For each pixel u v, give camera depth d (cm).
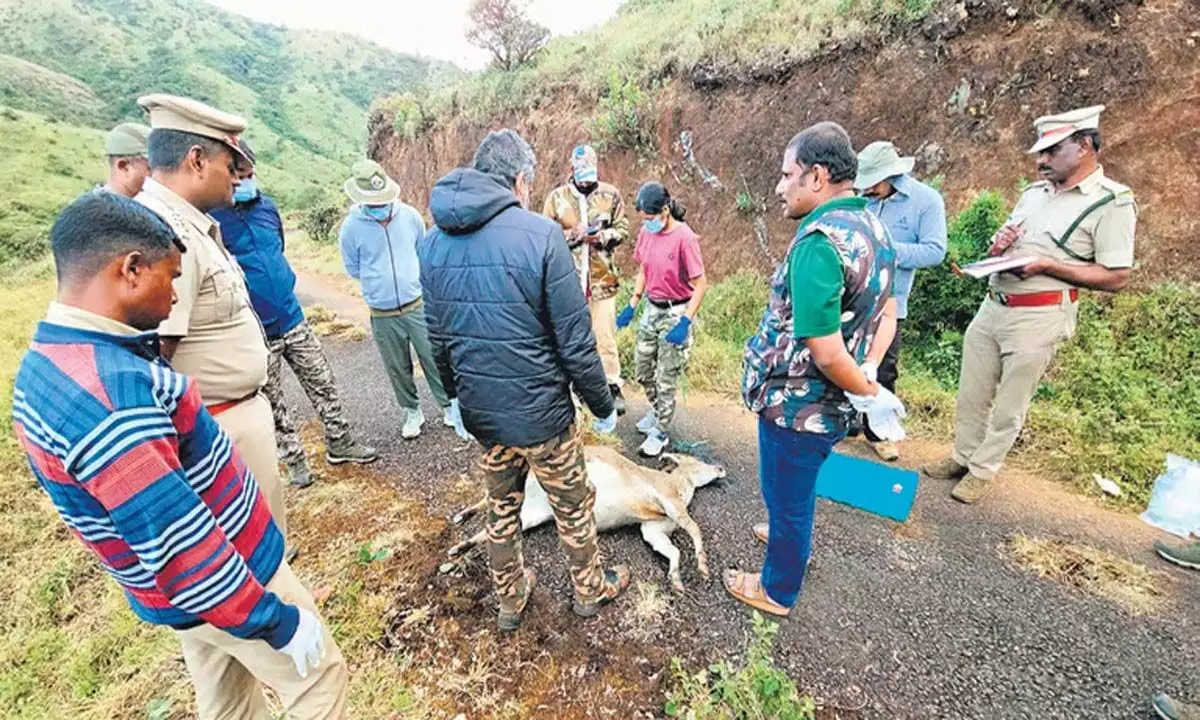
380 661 221
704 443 373
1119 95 441
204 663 152
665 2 1071
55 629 246
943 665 206
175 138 188
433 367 384
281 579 153
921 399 390
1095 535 267
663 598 243
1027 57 483
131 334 117
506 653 222
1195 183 409
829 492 309
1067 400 363
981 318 291
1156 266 411
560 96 977
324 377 346
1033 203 274
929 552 262
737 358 486
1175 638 211
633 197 802
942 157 520
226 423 214
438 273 179
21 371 108
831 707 194
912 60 551
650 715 195
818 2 658
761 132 659
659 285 335
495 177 178
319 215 1498
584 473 211
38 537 305
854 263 166
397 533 296
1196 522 251
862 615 229
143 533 107
